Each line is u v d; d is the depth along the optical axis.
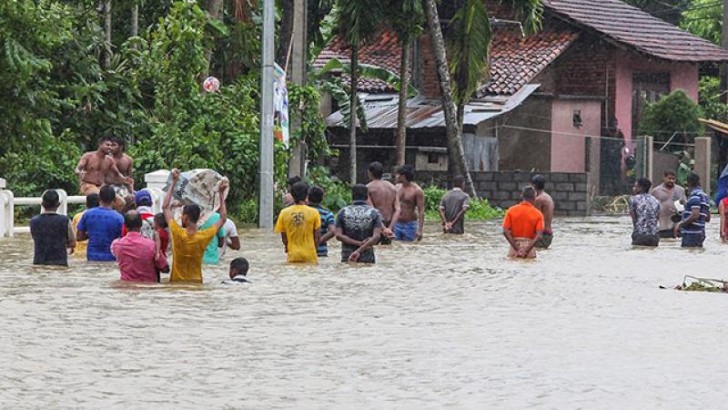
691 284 50.62
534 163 134.12
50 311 40.53
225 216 51.94
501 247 71.06
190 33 93.38
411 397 28.42
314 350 34.12
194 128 88.81
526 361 32.84
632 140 139.50
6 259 57.91
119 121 96.19
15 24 85.44
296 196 58.47
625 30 142.62
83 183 73.25
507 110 128.00
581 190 121.12
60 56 93.38
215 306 42.31
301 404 27.62
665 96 138.88
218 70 112.31
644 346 35.34
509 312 42.16
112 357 32.72
